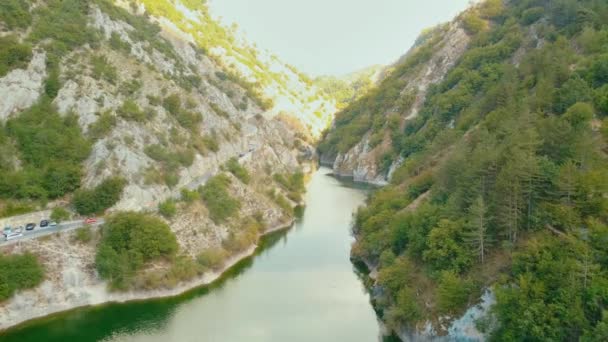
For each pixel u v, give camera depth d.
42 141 72.88
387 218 77.25
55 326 58.34
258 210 95.00
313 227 98.31
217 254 74.38
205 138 101.81
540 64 88.00
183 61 131.38
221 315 61.81
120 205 72.69
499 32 136.50
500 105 90.44
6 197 67.81
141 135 83.06
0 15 82.56
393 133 152.25
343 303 65.25
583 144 51.66
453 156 68.88
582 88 64.38
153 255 67.12
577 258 42.38
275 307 63.97
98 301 62.91
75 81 82.06
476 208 50.38
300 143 177.50
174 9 177.50
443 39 170.75
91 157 75.12
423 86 159.38
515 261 45.94
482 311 47.47
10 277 58.66
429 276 55.44
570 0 103.56
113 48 98.31
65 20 91.94
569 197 47.94
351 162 164.75
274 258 81.00
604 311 37.69
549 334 39.75
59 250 64.12
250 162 114.19
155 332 57.84
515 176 48.94
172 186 81.56
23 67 78.44
